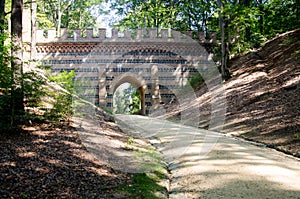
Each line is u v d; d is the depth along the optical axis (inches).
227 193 226.5
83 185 209.2
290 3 803.4
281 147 352.2
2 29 433.1
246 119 496.1
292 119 415.5
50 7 1492.4
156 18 1208.8
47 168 220.2
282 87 550.6
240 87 666.2
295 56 647.8
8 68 293.9
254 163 301.1
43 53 858.8
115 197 201.8
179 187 249.1
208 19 1032.8
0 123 281.9
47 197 183.0
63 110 354.9
